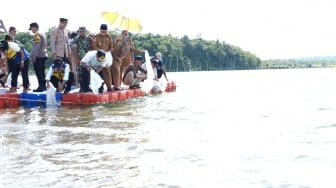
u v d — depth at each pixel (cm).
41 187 420
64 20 1244
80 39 1316
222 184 417
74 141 633
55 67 1191
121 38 1349
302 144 580
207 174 451
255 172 453
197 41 10581
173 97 1448
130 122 823
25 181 440
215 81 3028
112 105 1162
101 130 727
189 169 471
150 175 452
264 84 2422
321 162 480
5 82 1405
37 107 1132
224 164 488
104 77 1297
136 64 1488
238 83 2634
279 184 411
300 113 944
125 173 461
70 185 425
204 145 589
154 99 1364
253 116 900
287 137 637
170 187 412
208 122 812
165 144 601
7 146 604
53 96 1164
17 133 707
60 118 896
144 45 8412
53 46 1237
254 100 1320
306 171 448
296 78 3466
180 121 831
